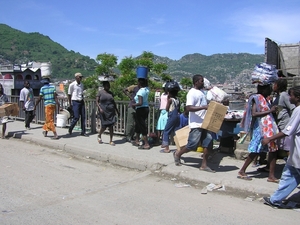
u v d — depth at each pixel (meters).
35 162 7.72
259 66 5.80
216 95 6.86
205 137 6.30
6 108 10.23
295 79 18.20
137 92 8.30
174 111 7.82
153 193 5.61
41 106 12.87
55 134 9.66
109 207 4.95
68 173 6.85
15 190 5.69
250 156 5.79
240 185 5.62
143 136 8.30
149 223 4.37
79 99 10.02
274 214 4.68
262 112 5.50
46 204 5.05
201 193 5.57
